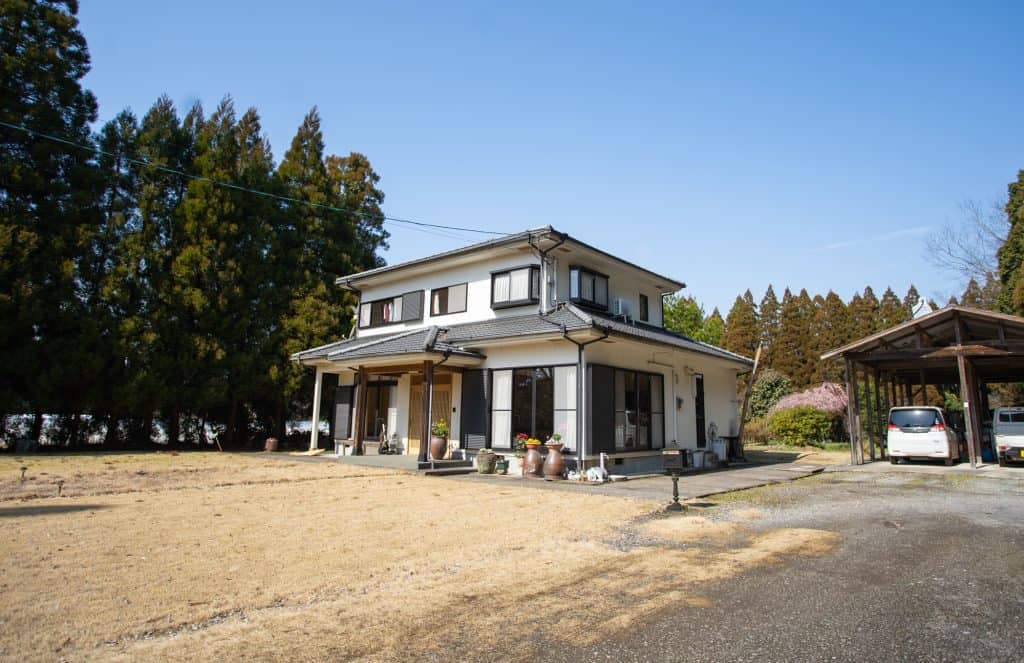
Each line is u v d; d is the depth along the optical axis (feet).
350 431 58.44
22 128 56.44
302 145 87.35
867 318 123.54
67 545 18.78
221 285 66.33
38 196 58.95
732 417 62.39
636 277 59.21
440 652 11.23
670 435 49.83
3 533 20.27
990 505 28.43
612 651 11.25
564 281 50.14
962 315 47.85
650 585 15.47
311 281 75.15
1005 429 48.44
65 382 57.26
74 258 59.88
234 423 74.02
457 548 19.47
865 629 12.28
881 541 20.52
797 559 18.07
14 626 12.13
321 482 36.17
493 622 12.83
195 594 14.38
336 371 60.90
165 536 20.39
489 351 45.96
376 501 28.96
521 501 29.27
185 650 11.19
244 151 82.23
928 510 26.99
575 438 40.37
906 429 50.06
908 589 14.99
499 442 44.24
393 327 60.80
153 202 64.39
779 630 12.25
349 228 83.56
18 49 58.75
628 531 22.26
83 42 63.82
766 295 141.18
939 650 11.23
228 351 66.59
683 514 25.86
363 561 17.70
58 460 47.62
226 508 26.27
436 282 57.11
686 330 114.21
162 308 62.23
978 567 17.11
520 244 48.49
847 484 37.37
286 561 17.54
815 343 122.31
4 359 54.54
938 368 60.64
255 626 12.48
